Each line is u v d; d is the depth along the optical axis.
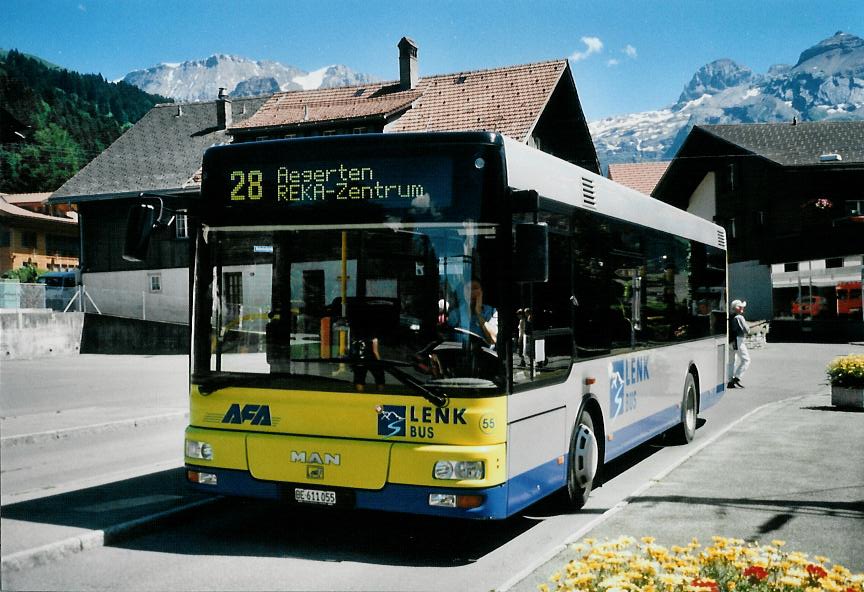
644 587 4.17
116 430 14.09
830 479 9.49
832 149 49.97
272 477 6.83
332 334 6.80
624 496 9.11
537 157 7.50
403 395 6.57
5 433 12.73
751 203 51.38
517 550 7.04
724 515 7.82
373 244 6.79
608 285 9.20
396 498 6.50
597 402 8.72
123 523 7.32
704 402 13.80
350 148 6.92
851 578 4.42
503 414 6.54
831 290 43.16
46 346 35.78
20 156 112.38
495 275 6.59
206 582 6.10
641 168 72.69
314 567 6.51
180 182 45.22
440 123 36.62
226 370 7.10
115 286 45.31
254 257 7.09
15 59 160.50
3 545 6.56
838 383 16.03
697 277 13.43
